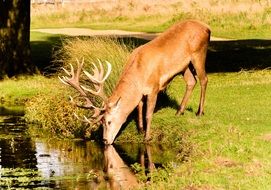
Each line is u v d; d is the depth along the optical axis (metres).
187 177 14.16
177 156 16.80
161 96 21.88
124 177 15.24
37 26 62.75
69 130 20.17
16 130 20.89
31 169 16.02
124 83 18.08
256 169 14.34
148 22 60.09
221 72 32.03
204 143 16.84
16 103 26.16
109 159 16.95
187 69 20.11
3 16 31.45
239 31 51.25
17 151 17.98
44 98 22.52
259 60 35.41
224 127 18.25
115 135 18.12
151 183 14.19
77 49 23.16
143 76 18.25
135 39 44.84
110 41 23.22
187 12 57.53
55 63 32.91
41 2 70.69
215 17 55.06
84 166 16.33
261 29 51.31
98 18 64.31
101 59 21.42
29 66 31.95
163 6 62.03
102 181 14.91
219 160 15.29
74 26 60.88
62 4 67.56
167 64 18.72
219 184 13.47
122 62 20.92
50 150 18.11
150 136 18.61
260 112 20.33
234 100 22.73
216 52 38.78
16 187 14.45
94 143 19.03
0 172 15.70
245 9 55.19
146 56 18.44
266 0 56.41
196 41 19.39
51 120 20.86
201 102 20.08
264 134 17.31
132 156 17.20
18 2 31.55
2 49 31.30
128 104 18.09
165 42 18.88
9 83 29.34
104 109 17.95
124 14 63.72
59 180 14.98
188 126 18.73
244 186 13.15
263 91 24.45
